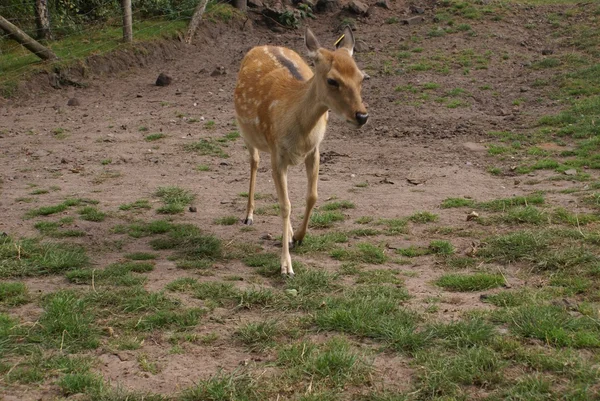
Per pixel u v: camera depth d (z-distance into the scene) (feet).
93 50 51.80
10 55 50.75
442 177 29.81
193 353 14.67
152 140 36.94
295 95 19.60
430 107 41.60
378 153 34.04
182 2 60.80
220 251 21.68
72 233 23.26
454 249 21.30
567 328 14.94
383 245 22.02
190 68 52.95
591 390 12.57
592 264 18.72
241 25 60.75
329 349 14.42
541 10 60.54
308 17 62.08
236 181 30.22
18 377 13.47
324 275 18.75
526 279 18.67
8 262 20.07
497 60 50.34
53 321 15.57
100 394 12.84
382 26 58.90
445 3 61.57
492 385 13.00
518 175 29.66
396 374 13.64
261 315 16.66
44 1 52.75
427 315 16.15
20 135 38.27
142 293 17.63
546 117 37.68
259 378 13.51
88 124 40.32
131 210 26.13
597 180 27.66
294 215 25.30
